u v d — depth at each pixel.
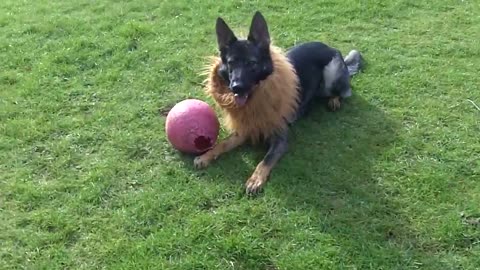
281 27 4.63
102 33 4.63
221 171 3.04
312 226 2.66
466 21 4.57
